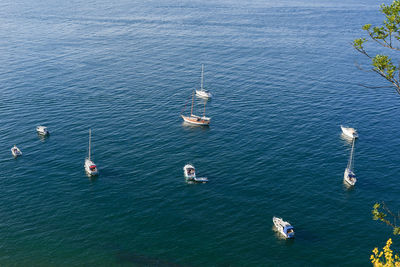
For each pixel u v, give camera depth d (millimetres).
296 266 66000
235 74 160000
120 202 82500
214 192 85812
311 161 97625
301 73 160250
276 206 81250
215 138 110062
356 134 108625
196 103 133750
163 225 75812
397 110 126688
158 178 91062
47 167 95125
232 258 67625
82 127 115750
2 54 179000
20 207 80375
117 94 139625
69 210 79750
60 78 152750
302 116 122938
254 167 95312
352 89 144125
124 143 107250
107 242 71250
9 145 105062
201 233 73625
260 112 126125
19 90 140125
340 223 76125
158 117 123250
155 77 156750
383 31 24219
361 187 87188
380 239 71750
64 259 66938
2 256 67188
